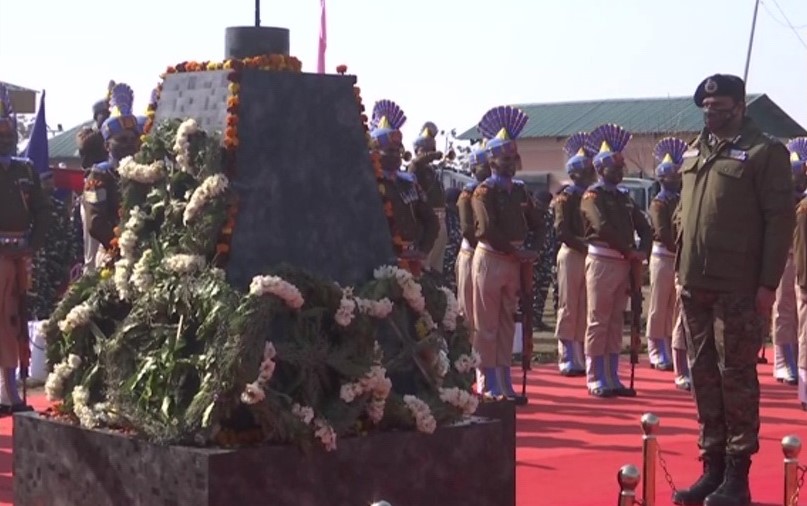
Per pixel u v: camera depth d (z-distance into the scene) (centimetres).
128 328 659
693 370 871
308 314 642
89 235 1217
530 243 1348
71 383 693
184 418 619
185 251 651
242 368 609
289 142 666
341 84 685
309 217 666
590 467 973
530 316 1318
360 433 648
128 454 638
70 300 709
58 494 679
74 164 3059
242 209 649
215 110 666
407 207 1226
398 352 682
